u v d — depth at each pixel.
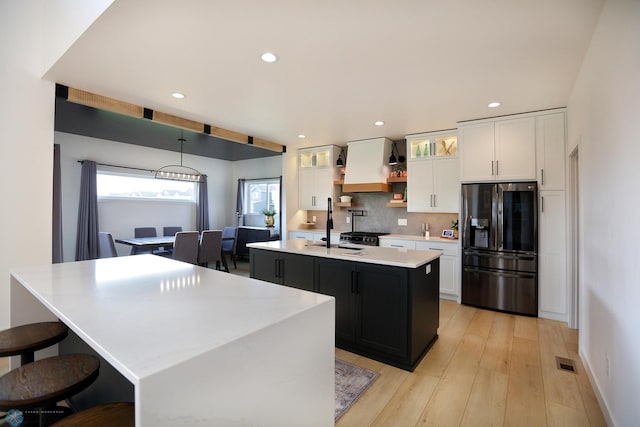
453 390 2.24
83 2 2.15
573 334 3.24
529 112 3.79
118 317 1.17
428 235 4.98
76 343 2.01
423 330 2.74
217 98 3.41
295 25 2.05
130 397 1.50
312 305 1.31
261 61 2.55
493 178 4.02
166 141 6.13
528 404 2.08
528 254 3.76
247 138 5.12
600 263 2.12
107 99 3.41
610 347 1.89
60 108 4.08
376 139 5.27
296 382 1.21
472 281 4.12
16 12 2.87
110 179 6.31
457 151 4.53
